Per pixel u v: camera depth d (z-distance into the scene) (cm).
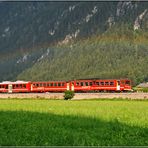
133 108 4988
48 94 10306
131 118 3384
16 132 2402
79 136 2336
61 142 2175
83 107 5109
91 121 3023
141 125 2880
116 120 3098
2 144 2078
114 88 10425
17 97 10750
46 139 2227
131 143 2239
